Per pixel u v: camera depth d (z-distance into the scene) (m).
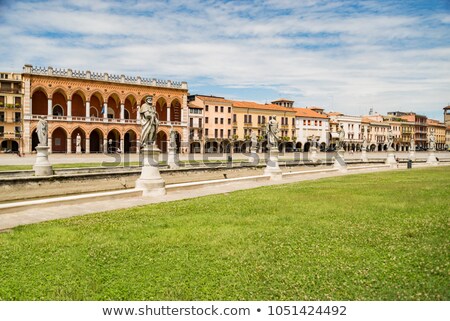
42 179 26.16
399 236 11.06
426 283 7.70
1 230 12.46
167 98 94.25
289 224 12.77
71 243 10.70
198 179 37.38
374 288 7.54
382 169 46.25
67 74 80.19
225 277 8.12
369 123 137.62
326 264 8.81
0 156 63.41
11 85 79.62
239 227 12.34
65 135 83.56
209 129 104.12
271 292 7.43
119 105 89.94
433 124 147.00
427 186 23.72
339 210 15.26
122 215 14.70
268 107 115.69
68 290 7.54
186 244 10.46
